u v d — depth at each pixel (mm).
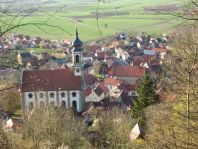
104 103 85438
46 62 137375
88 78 112250
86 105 91312
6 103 67750
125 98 89062
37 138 43406
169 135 12406
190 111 12055
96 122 60875
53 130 46438
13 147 31875
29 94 85250
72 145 48188
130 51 156125
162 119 12852
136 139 43125
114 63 138375
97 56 151000
